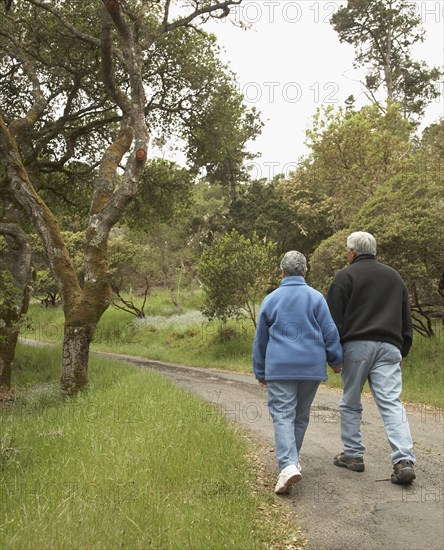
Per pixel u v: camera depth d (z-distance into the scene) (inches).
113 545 160.4
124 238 1872.5
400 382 249.3
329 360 245.1
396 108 1409.9
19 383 734.5
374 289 251.0
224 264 1082.7
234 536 172.7
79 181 1019.9
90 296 539.2
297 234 1761.8
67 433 291.3
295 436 245.0
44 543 157.8
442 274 731.4
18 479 223.5
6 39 842.8
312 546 182.2
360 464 256.2
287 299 239.3
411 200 755.4
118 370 659.4
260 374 246.5
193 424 308.2
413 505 213.0
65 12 832.3
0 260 699.4
